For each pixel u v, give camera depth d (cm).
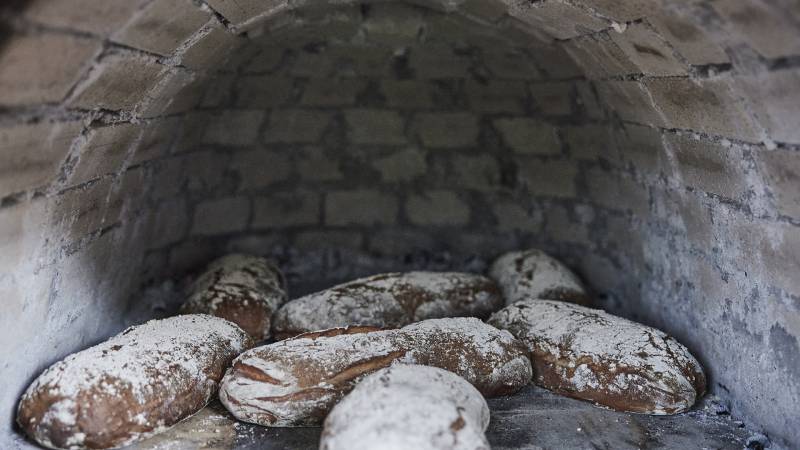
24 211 149
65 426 156
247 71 269
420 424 139
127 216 226
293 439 170
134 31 144
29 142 135
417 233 318
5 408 160
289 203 312
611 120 245
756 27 122
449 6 237
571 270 294
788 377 162
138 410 163
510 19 228
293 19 242
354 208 316
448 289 252
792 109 133
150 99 192
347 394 173
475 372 189
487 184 312
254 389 174
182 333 193
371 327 196
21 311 159
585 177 286
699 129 178
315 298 242
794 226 152
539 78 275
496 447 167
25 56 115
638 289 253
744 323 181
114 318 233
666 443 170
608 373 188
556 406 190
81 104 149
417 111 305
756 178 161
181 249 287
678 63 160
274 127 298
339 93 298
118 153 193
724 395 191
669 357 188
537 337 209
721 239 188
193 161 277
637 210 248
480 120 304
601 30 184
